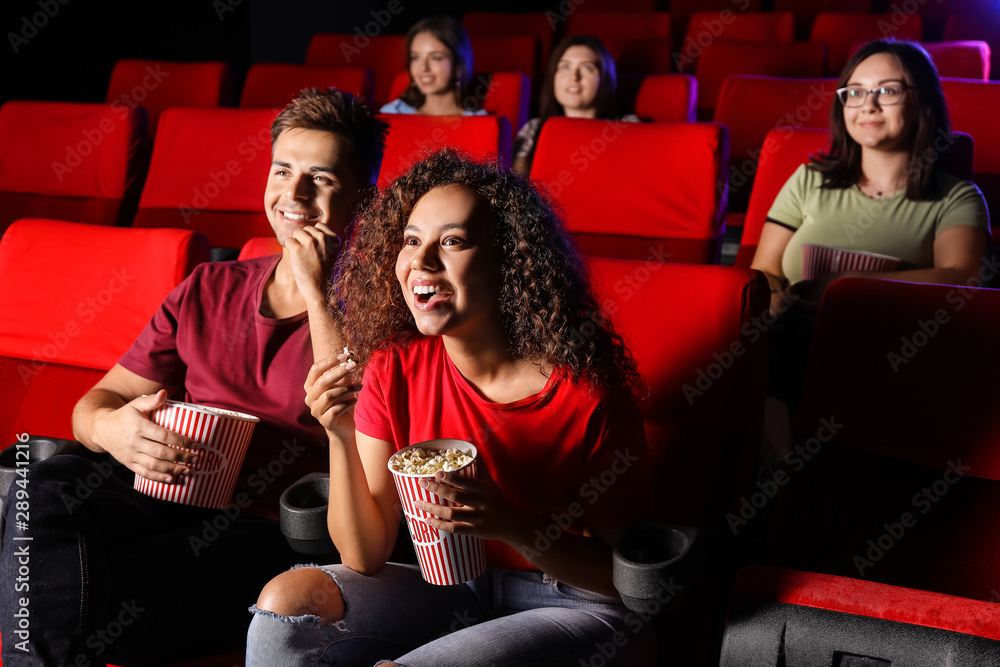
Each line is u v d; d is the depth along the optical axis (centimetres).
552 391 98
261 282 131
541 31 438
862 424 108
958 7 422
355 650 97
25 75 398
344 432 99
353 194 130
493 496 87
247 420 109
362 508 101
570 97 294
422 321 94
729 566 103
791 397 170
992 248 192
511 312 98
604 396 97
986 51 314
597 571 97
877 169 188
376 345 105
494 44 389
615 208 206
